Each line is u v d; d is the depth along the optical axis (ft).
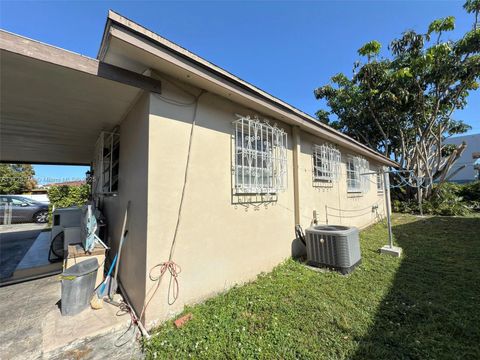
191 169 8.09
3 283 10.52
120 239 9.47
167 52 6.54
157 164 7.16
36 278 11.18
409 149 38.58
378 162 29.53
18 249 16.88
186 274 7.72
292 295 8.50
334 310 7.43
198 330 6.43
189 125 8.16
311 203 14.82
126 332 6.63
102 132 12.43
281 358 5.41
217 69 7.86
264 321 6.84
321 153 16.20
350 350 5.62
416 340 5.90
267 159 11.23
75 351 5.87
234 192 9.66
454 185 39.11
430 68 30.45
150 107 7.13
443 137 40.88
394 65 34.01
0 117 10.14
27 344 6.14
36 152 17.92
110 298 8.38
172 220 7.43
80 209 15.35
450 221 24.53
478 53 27.96
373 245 15.84
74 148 16.94
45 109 9.24
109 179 11.90
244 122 10.28
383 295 8.44
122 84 7.02
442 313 7.12
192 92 8.33
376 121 37.27
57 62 5.60
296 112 12.06
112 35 5.41
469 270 10.66
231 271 9.28
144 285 6.78
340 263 10.89
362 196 23.49
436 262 11.98
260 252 10.76
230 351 5.58
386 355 5.41
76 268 7.89
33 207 32.86
